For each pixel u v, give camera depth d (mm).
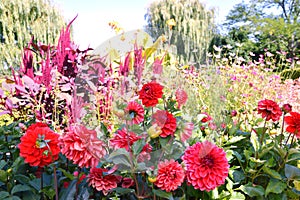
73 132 704
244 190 927
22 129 1064
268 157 1050
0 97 1438
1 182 796
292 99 3035
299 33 11031
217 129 990
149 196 833
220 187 976
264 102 1041
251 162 983
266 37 11898
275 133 1171
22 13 7355
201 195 906
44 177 860
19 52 6605
